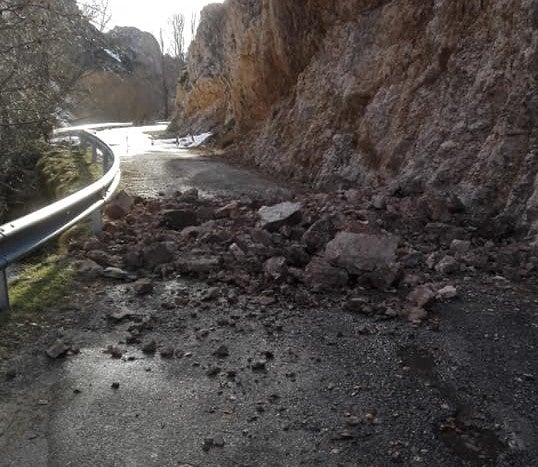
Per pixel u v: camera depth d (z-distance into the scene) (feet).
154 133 125.08
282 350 14.94
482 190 27.09
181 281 19.94
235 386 13.10
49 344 14.98
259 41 64.69
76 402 12.32
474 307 17.83
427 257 22.34
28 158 46.09
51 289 18.47
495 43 30.73
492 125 29.40
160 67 234.58
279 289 18.80
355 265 19.35
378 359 14.51
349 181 41.06
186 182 43.39
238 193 38.34
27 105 31.76
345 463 10.42
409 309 17.38
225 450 10.77
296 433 11.32
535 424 11.69
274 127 58.65
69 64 36.68
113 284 19.54
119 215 28.12
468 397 12.75
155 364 14.12
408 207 27.37
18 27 26.96
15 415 11.75
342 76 46.73
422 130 34.63
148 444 10.91
